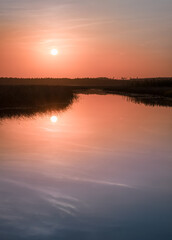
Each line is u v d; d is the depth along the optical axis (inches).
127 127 890.1
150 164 542.9
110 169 514.9
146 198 403.9
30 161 556.7
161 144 682.8
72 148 647.8
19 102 1397.6
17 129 845.2
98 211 368.8
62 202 390.6
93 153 609.3
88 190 426.6
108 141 711.1
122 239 316.5
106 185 444.5
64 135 773.3
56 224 341.7
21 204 384.2
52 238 317.4
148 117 1111.0
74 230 329.7
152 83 3609.7
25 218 351.9
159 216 359.9
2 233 324.8
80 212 366.0
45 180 462.3
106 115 1162.0
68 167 524.4
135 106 1537.9
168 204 387.5
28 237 317.7
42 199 397.4
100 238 318.0
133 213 365.7
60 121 992.2
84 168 519.2
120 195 412.8
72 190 427.2
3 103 1342.3
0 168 518.0
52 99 1598.2
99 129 855.1
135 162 553.9
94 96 2365.9
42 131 819.4
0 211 366.9
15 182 455.2
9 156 586.9
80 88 3941.9
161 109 1397.6
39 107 1352.1
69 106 1465.3
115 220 350.6
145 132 815.1
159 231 331.0
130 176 483.2
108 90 3331.7
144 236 322.3
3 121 975.6
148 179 470.0
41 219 350.0
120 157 584.7
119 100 1945.1
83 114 1187.3
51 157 581.3
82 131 824.3
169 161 560.4
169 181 462.3
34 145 669.9
